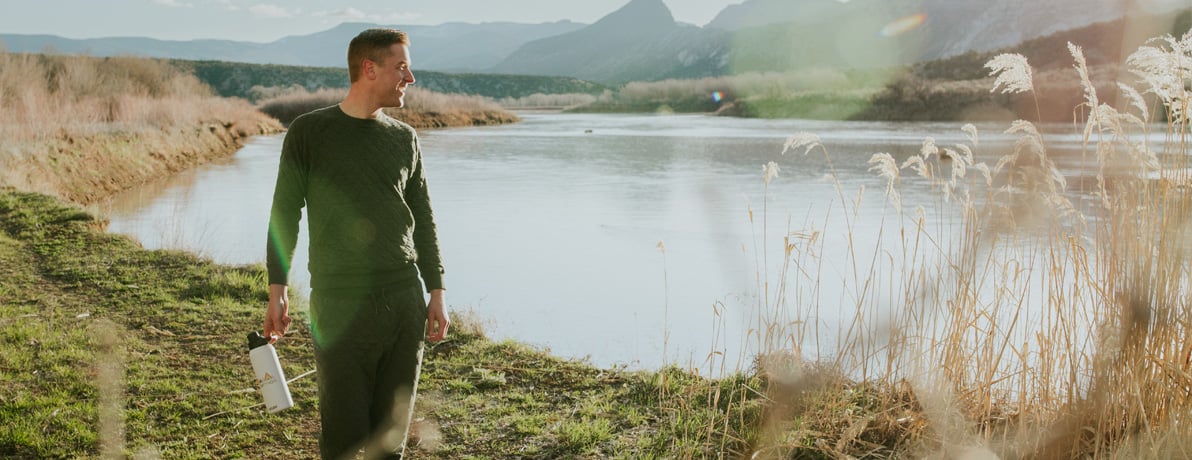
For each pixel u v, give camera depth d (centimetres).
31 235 1079
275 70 15600
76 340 646
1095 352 382
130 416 500
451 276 1052
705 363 650
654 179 2172
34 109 2261
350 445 321
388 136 330
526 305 895
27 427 472
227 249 1230
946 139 3494
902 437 428
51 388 539
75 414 496
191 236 1328
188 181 2253
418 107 6444
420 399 536
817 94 7206
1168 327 367
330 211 318
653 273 1045
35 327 675
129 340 655
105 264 930
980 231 441
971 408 433
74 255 973
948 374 429
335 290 320
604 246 1245
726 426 422
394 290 325
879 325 477
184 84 5306
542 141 3944
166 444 465
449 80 18500
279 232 325
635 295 928
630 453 444
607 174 2323
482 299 926
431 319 347
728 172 2322
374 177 322
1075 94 5091
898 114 6181
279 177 327
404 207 332
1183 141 371
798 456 416
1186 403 360
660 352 707
